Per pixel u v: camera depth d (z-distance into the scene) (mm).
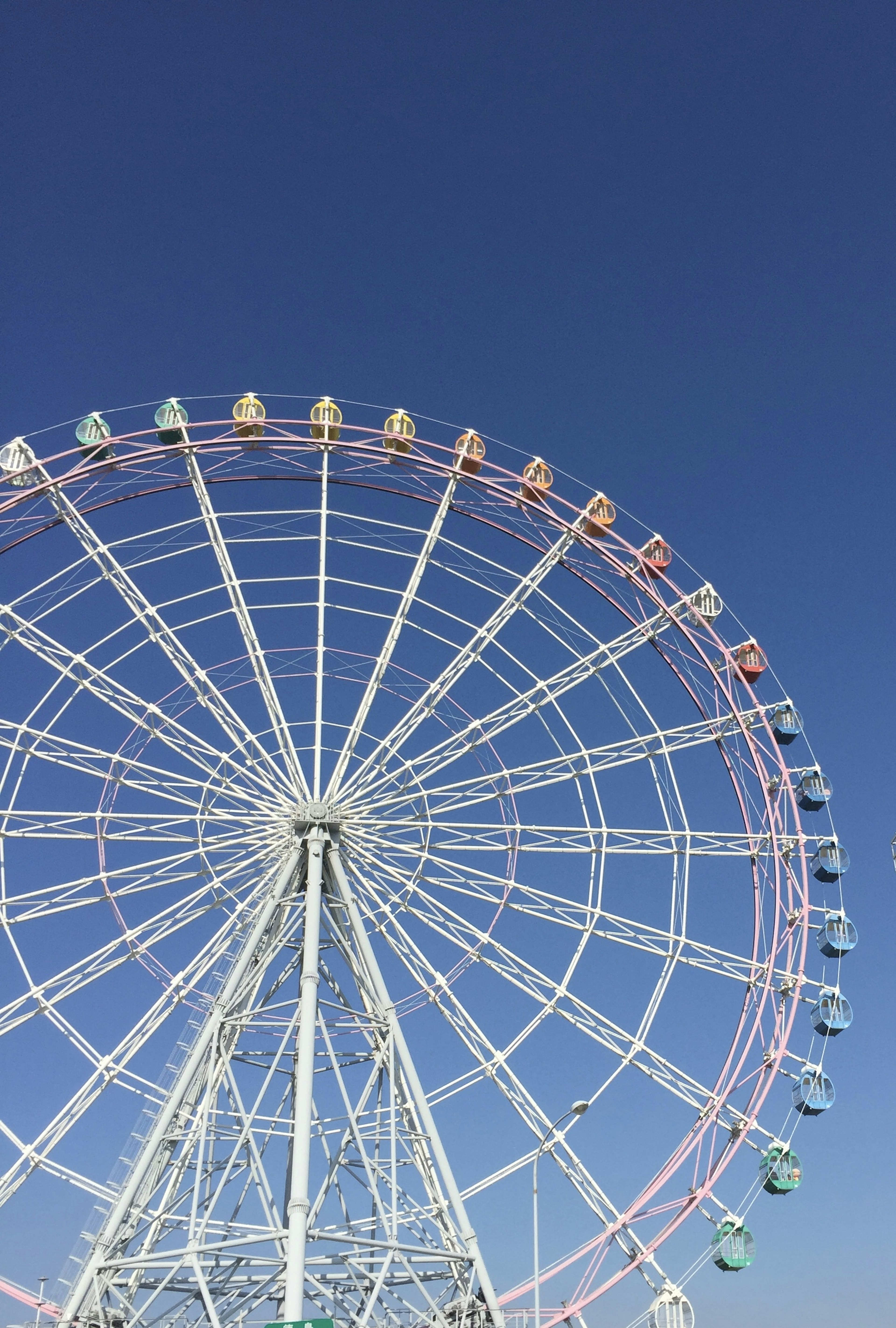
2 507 38000
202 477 40594
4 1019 33812
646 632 41750
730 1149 36594
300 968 37875
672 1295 33906
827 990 39688
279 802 37281
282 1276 31453
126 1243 32812
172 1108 33031
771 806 40500
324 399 42625
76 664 36375
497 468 42219
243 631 38125
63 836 35750
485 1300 32188
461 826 37656
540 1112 35062
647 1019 36688
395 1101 33375
